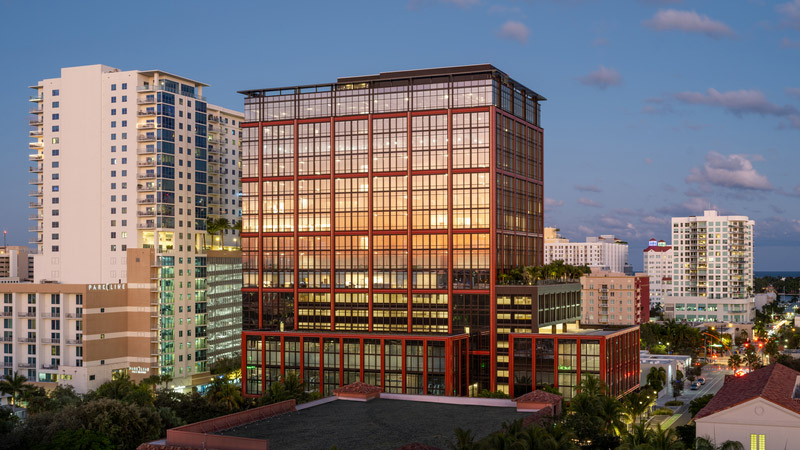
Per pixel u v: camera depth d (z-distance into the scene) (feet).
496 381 624.18
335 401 383.86
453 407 367.45
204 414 505.25
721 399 323.98
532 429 278.05
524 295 622.95
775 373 358.84
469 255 644.69
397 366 597.52
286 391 517.55
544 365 579.07
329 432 312.29
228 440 272.31
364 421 333.83
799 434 287.07
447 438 303.89
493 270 635.25
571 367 570.46
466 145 650.84
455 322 644.27
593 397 388.57
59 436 375.25
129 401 508.12
